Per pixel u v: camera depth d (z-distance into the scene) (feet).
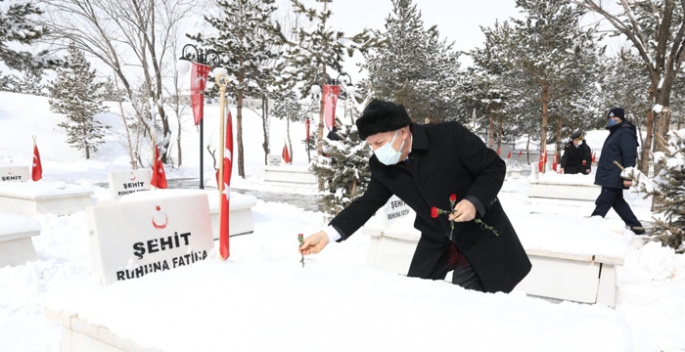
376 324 4.41
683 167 16.83
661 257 15.52
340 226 7.03
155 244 7.76
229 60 68.59
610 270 11.60
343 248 18.15
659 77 34.88
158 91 82.64
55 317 5.96
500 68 98.58
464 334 4.16
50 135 102.27
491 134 99.09
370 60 103.14
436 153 6.58
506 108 96.73
